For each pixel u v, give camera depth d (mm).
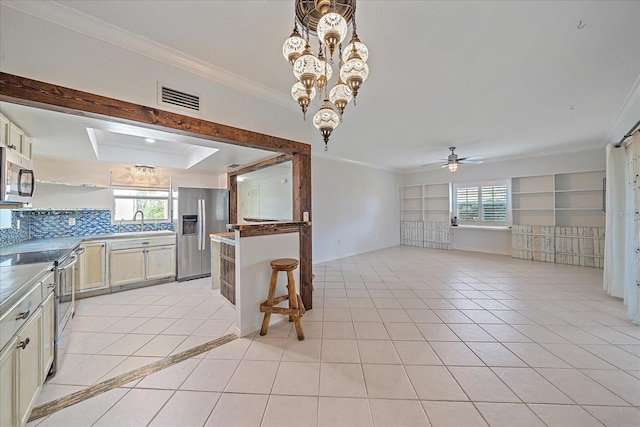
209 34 1817
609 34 1834
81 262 3572
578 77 2438
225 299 3418
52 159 3863
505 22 1713
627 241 2832
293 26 1741
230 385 1771
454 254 6602
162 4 1540
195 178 5301
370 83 2535
